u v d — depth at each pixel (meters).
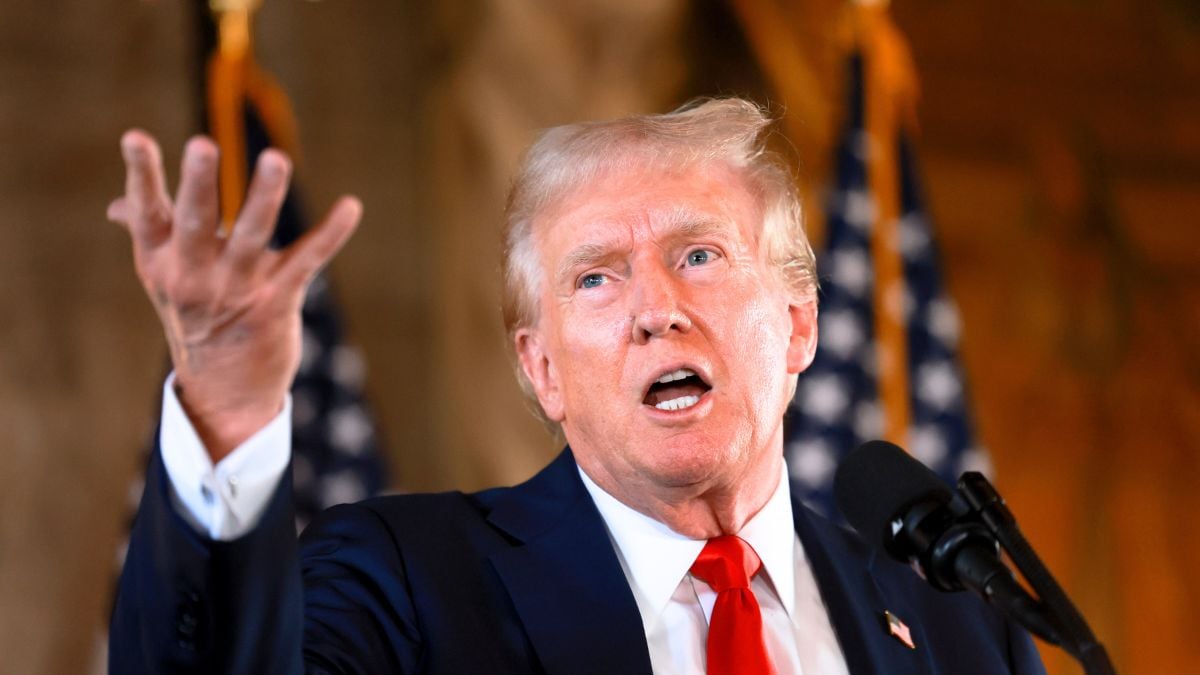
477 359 16.73
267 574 3.70
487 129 16.80
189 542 3.65
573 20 16.75
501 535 5.00
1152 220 21.58
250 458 3.71
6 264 15.49
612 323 4.95
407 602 4.63
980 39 21.22
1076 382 20.88
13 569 15.03
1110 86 21.80
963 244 20.66
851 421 12.71
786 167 5.48
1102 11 21.89
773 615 5.04
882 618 5.24
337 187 16.81
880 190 13.70
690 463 4.81
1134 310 21.16
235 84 13.67
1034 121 21.34
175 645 3.65
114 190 15.98
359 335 16.58
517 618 4.71
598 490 5.09
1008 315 20.75
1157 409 21.14
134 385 15.73
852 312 13.16
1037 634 3.82
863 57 14.19
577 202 5.15
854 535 5.65
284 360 3.69
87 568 15.25
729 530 5.07
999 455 20.44
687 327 4.89
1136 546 20.75
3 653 14.87
